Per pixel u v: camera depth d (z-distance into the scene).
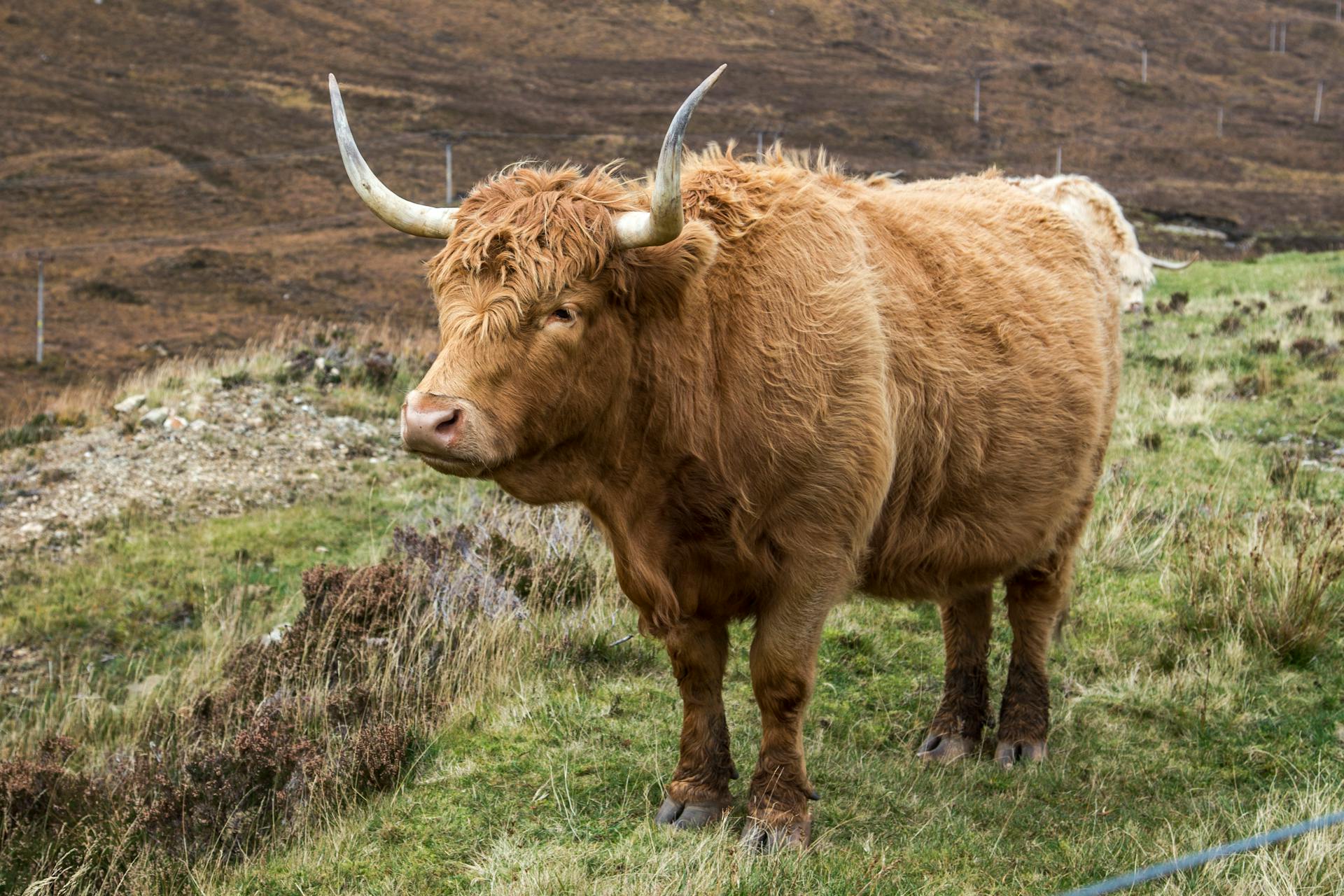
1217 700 5.54
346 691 6.10
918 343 4.51
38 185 38.41
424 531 9.10
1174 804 4.77
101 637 8.91
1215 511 7.84
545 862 4.25
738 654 6.27
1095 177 55.00
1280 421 10.34
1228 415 10.60
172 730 6.55
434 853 4.52
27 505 11.37
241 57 58.31
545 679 6.02
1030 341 4.99
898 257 4.69
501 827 4.64
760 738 5.30
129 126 45.66
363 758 5.29
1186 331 15.19
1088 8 100.56
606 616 6.64
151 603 9.36
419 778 5.22
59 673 8.35
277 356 15.33
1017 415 4.87
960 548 4.85
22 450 12.71
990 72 77.69
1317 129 70.94
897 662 6.30
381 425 13.71
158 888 4.77
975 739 5.39
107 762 6.39
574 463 3.94
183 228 35.91
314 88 54.38
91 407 14.36
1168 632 6.34
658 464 4.03
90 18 59.19
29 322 24.33
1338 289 18.55
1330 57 94.81
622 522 4.08
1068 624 6.52
